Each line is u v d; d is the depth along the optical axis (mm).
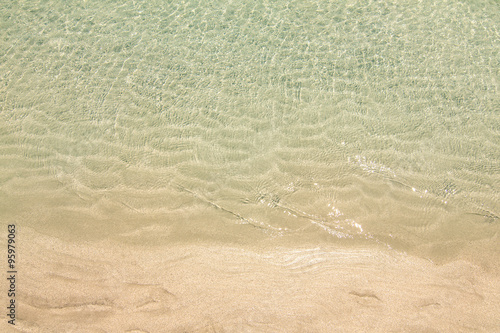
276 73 6168
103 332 3939
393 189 4875
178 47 6543
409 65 6152
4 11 6898
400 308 4008
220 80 6094
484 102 5648
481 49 6254
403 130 5414
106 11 6953
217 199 4832
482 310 3971
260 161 5172
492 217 4578
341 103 5746
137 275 4250
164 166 5129
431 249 4387
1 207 4754
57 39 6617
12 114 5648
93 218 4676
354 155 5203
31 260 4340
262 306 4051
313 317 3984
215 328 3945
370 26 6707
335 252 4406
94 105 5766
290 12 6938
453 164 5062
